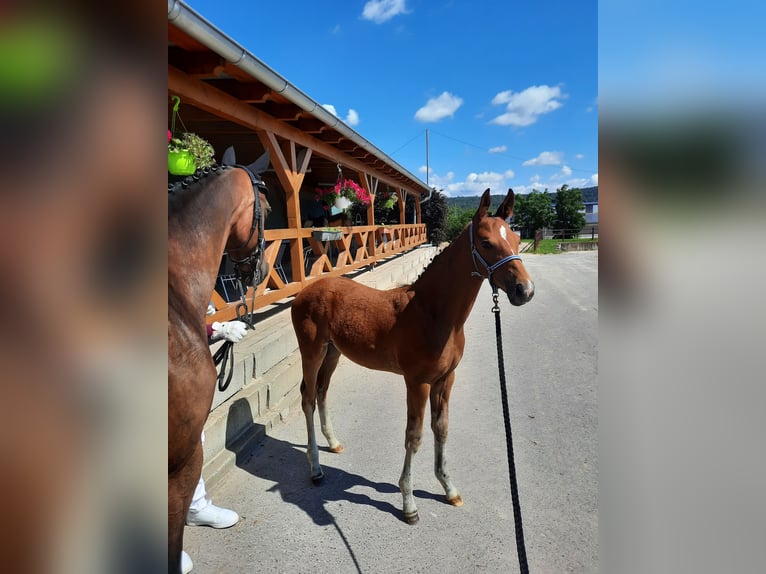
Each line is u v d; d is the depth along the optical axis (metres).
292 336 4.96
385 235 13.09
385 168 11.80
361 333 2.91
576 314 8.50
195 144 2.67
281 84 4.71
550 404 4.39
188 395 1.60
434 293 2.67
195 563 2.42
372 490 3.08
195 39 3.46
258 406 3.96
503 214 2.63
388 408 4.44
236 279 2.64
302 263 6.63
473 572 2.35
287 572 2.36
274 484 3.16
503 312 8.88
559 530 2.65
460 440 3.71
